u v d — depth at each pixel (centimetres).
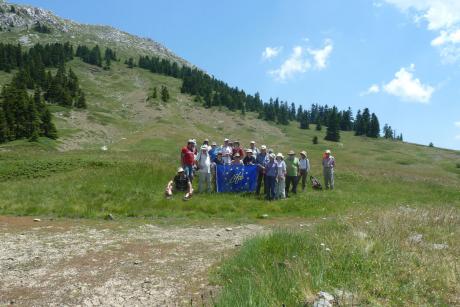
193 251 934
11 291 682
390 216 1195
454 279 625
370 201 1956
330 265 679
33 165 2514
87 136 9269
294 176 2052
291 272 641
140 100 15825
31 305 627
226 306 548
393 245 804
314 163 4238
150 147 7075
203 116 15612
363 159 10562
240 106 18950
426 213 1312
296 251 794
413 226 1088
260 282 606
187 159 1877
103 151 3912
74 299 648
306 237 885
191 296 653
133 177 2083
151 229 1214
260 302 529
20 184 1992
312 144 12975
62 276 754
